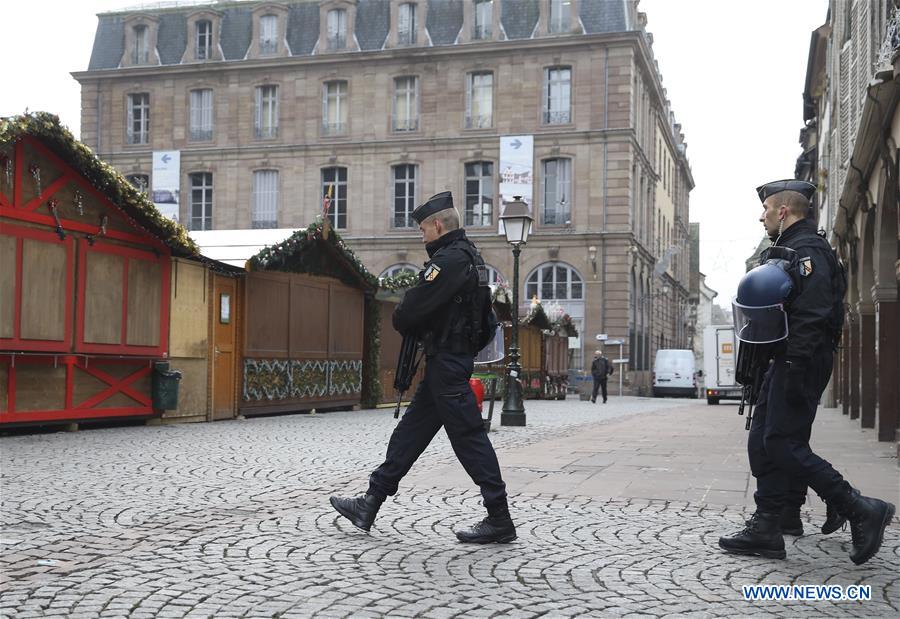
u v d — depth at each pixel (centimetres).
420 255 4594
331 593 426
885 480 853
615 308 4425
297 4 4841
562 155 4484
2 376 1143
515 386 1677
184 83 4869
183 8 4956
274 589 432
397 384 568
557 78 4522
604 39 4425
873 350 1644
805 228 512
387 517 625
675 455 1067
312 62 4719
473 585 445
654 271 5372
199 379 1527
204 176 4869
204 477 827
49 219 1193
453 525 598
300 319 1825
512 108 4538
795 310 488
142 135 4925
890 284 1334
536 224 4519
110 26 4997
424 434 567
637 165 4759
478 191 4600
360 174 4681
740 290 504
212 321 1552
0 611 393
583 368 4441
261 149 4778
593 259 4412
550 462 984
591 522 614
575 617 395
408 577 458
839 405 2761
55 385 1223
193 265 1498
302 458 1000
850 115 1658
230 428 1418
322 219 1806
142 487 756
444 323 546
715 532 582
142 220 1339
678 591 439
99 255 1286
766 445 500
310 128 4741
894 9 1005
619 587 445
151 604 406
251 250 1661
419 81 4647
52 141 1165
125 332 1336
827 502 501
